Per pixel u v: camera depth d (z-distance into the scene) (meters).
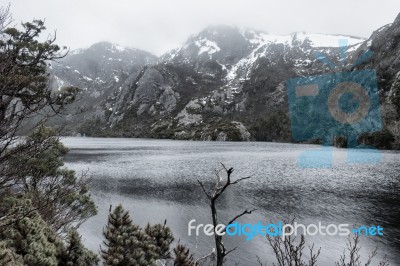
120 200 43.16
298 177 64.56
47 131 10.29
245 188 52.88
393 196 46.72
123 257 6.92
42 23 19.59
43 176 14.83
